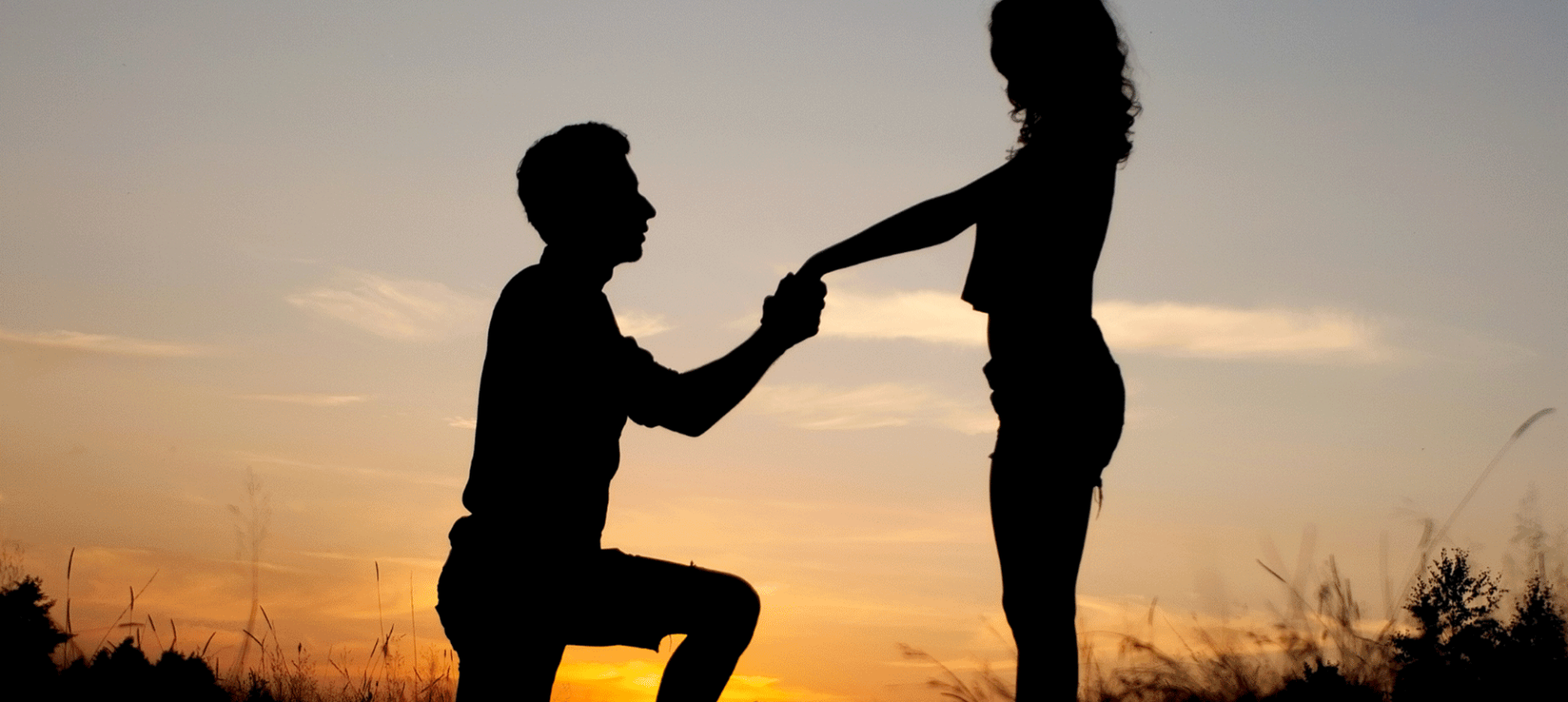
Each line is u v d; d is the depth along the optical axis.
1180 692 4.25
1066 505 3.10
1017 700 3.10
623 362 3.17
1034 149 3.21
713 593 3.22
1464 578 4.23
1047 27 3.22
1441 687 4.06
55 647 4.25
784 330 3.33
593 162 3.29
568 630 3.09
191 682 4.37
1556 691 3.96
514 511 3.06
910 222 3.24
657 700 3.21
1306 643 4.29
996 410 3.25
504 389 3.14
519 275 3.34
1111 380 3.21
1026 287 3.15
